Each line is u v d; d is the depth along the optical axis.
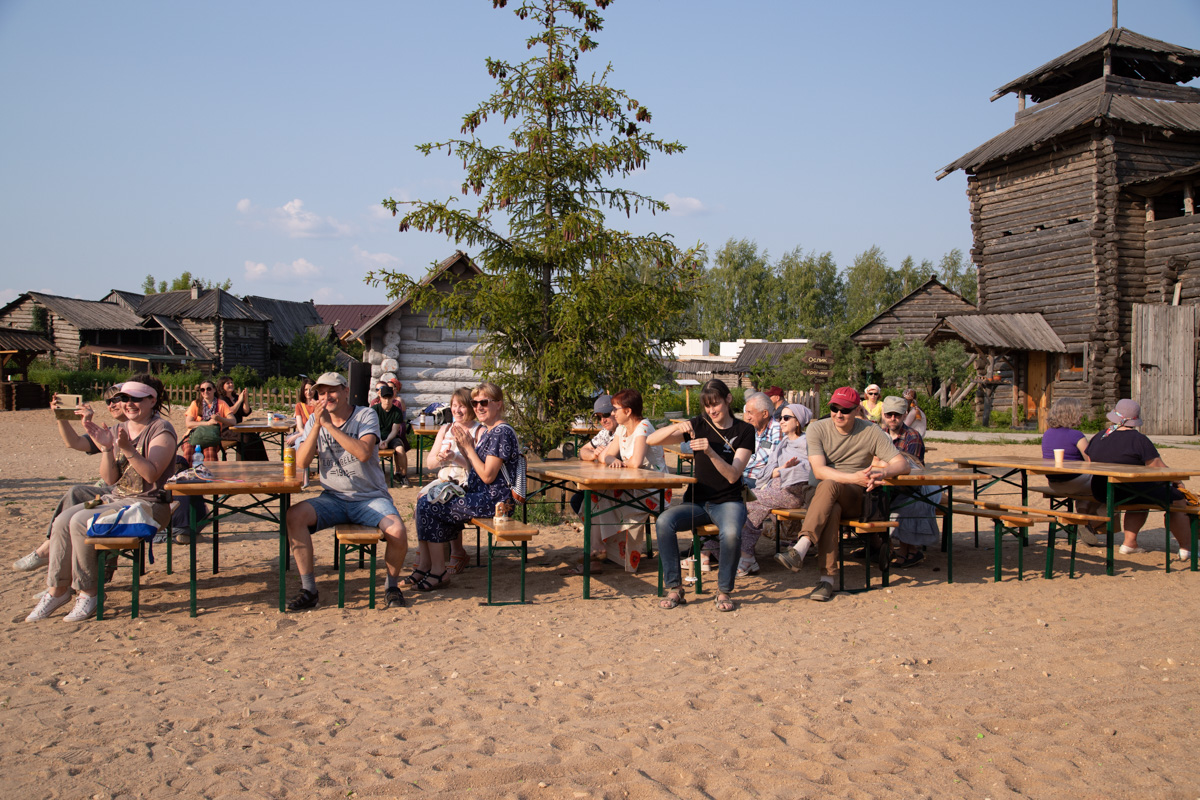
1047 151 24.39
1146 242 22.98
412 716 3.56
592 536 6.60
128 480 5.46
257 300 55.12
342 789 2.87
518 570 6.73
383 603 5.62
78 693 3.83
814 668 4.20
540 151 8.94
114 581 6.17
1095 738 3.28
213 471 6.06
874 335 33.62
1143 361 21.08
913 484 6.10
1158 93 24.25
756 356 52.06
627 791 2.87
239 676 4.10
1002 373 26.44
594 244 8.85
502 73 8.93
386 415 11.55
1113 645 4.53
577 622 5.18
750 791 2.86
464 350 16.64
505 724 3.47
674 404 25.69
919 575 6.57
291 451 5.47
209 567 6.65
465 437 5.82
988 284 26.45
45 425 24.44
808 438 6.14
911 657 4.32
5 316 47.53
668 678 4.07
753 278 75.06
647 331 8.98
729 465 5.71
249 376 43.19
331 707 3.66
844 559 7.22
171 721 3.48
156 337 49.06
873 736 3.34
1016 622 5.06
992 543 7.88
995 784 2.91
